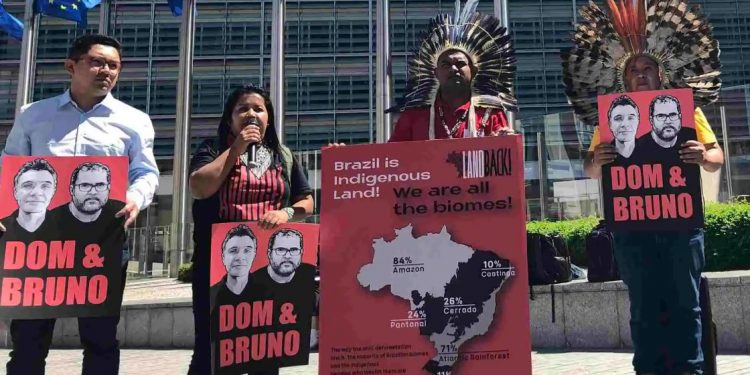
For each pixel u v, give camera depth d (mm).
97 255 2861
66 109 3098
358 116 35875
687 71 3193
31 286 2781
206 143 3146
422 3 35406
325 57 36469
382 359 2602
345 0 37125
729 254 6312
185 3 13734
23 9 34750
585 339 5699
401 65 34250
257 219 2996
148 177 3152
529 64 35312
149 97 35812
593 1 3410
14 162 2846
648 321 3150
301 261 3018
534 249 5965
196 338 2959
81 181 2893
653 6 3217
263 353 2879
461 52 3256
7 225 2795
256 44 36625
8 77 36062
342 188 2771
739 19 34375
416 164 2740
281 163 3166
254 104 3070
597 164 3102
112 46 3135
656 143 3014
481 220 2648
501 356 2523
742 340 5219
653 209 2980
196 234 3033
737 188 11867
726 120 12320
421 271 2646
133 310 6855
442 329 2582
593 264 5895
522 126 13531
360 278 2678
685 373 3057
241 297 2863
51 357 6031
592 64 3303
